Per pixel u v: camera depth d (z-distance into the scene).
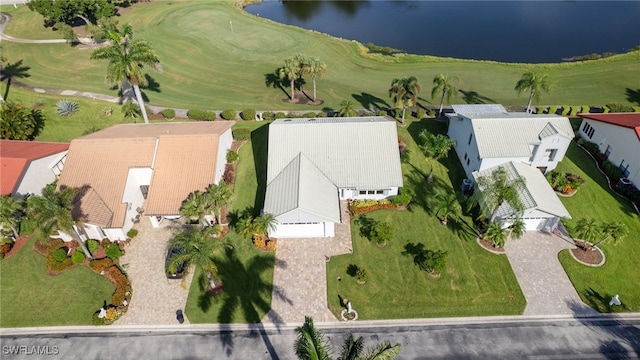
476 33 102.88
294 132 48.47
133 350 34.38
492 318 36.38
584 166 53.28
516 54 91.00
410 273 39.94
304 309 37.06
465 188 49.47
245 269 40.44
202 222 41.91
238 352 34.06
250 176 51.97
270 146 48.12
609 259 41.12
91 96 70.50
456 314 36.69
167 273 40.03
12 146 50.72
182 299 38.03
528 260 41.06
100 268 40.31
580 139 57.59
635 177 48.59
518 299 37.66
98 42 91.06
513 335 35.00
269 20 106.75
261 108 68.00
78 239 39.31
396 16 116.38
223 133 51.22
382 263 40.94
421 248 42.38
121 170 45.22
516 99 70.88
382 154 47.56
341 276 39.75
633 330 35.31
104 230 43.09
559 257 41.31
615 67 80.25
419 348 34.16
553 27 106.31
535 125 48.16
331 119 53.94
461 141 53.62
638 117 53.91
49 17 93.44
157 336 35.28
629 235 43.69
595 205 47.41
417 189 49.84
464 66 82.56
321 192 43.94
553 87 74.25
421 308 37.06
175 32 96.69
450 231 44.22
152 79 76.56
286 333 35.34
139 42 53.34
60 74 77.81
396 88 57.41
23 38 93.00
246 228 41.41
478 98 71.25
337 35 103.12
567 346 34.16
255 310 37.00
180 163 46.34
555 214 41.69
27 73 77.88
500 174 41.00
